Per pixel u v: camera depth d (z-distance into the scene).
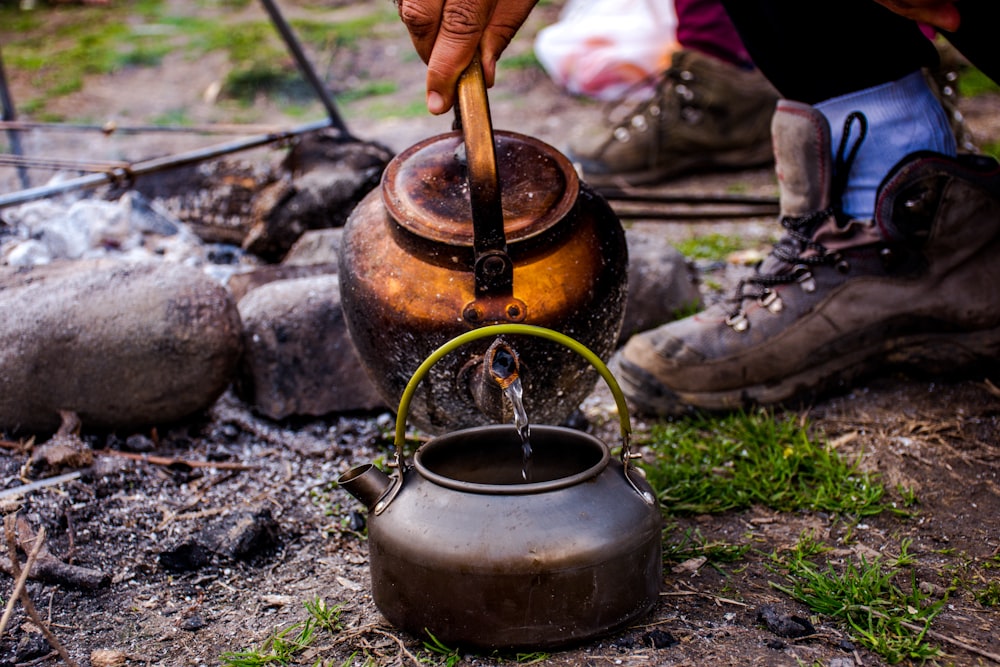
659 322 2.77
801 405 2.34
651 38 4.65
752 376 2.31
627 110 4.42
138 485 2.09
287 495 2.07
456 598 1.40
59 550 1.86
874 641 1.46
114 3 8.34
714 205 3.97
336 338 2.39
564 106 5.77
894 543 1.79
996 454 2.07
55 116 5.60
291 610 1.67
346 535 1.92
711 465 2.10
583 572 1.39
